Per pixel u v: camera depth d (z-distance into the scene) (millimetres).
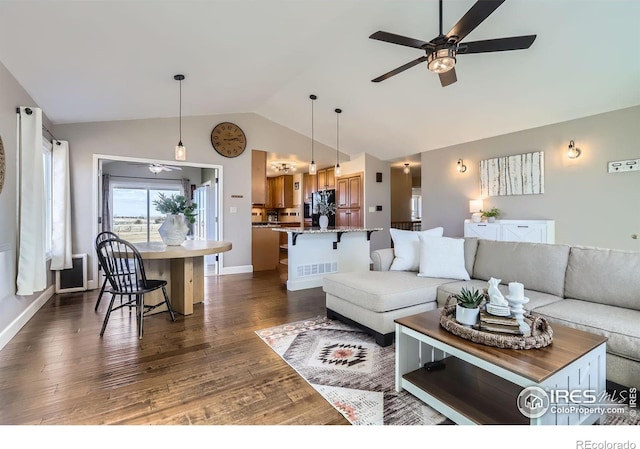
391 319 2490
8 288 2660
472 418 1453
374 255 3453
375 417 1625
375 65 4098
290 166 7816
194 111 5082
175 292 3422
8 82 2758
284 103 5512
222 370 2111
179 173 8102
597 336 1635
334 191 7957
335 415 1640
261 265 6059
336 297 2986
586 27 2947
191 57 3199
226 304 3674
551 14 2893
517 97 4098
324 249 4680
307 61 3994
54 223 4043
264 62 3721
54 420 1590
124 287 2902
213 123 5484
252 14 2650
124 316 3229
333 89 4871
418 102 4742
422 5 3016
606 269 2221
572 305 2160
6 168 2686
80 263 4266
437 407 1615
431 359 1986
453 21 3209
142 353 2367
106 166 7371
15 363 2201
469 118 4820
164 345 2512
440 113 4883
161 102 4375
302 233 4320
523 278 2633
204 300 3834
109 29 2416
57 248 4047
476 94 4242
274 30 3012
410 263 3271
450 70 2826
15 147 2861
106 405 1717
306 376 2035
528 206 4742
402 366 1862
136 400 1767
